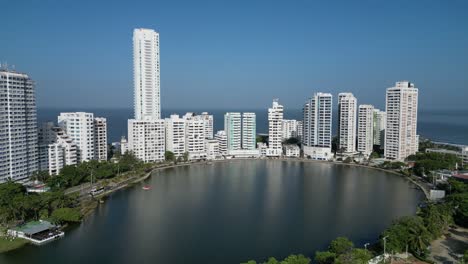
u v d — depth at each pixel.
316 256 169.75
